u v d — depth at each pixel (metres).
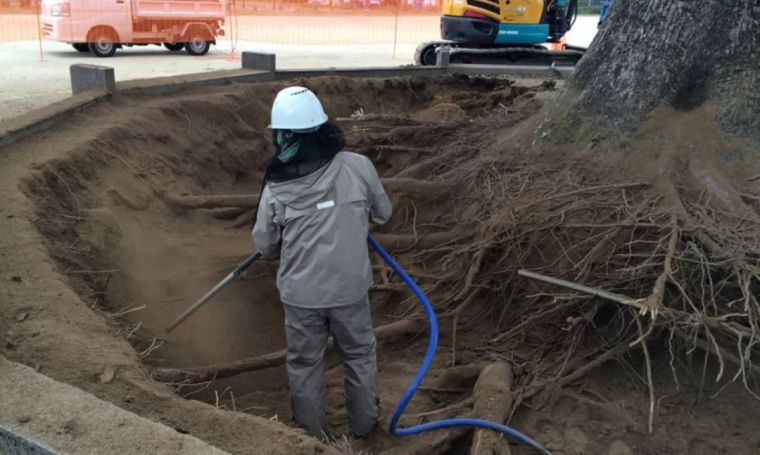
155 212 5.93
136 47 18.14
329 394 4.53
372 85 10.53
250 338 5.34
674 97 5.34
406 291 5.62
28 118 6.00
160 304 5.01
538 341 4.64
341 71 10.76
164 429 2.44
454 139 7.56
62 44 17.86
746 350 3.60
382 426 4.03
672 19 5.33
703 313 3.79
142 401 2.78
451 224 6.11
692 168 4.90
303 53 18.11
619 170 5.18
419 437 3.89
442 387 4.45
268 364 4.52
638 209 4.64
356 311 3.67
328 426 4.14
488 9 13.49
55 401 2.56
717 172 4.80
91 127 6.29
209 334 5.11
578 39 24.97
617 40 5.62
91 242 4.76
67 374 2.88
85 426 2.43
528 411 3.96
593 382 4.15
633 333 4.26
